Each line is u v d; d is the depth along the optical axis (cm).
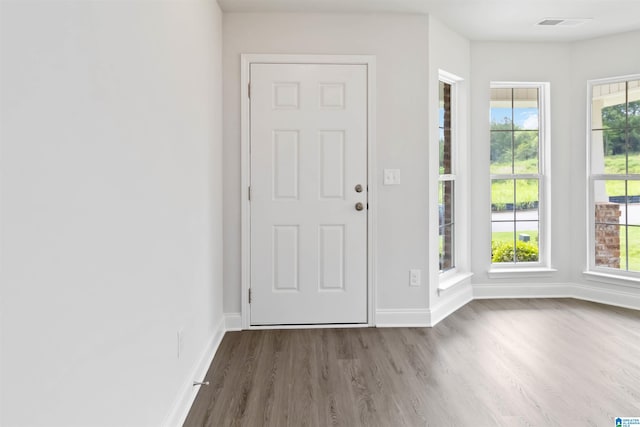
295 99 321
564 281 411
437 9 320
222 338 305
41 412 90
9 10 81
